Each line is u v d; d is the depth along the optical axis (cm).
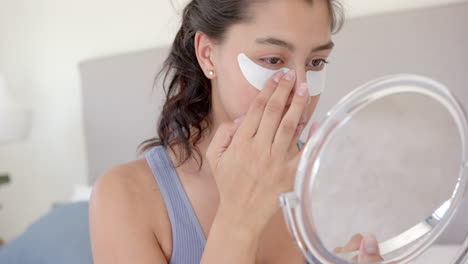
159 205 88
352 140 37
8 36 261
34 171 268
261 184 59
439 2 169
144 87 221
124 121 228
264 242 88
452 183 43
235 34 69
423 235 43
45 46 252
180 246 87
